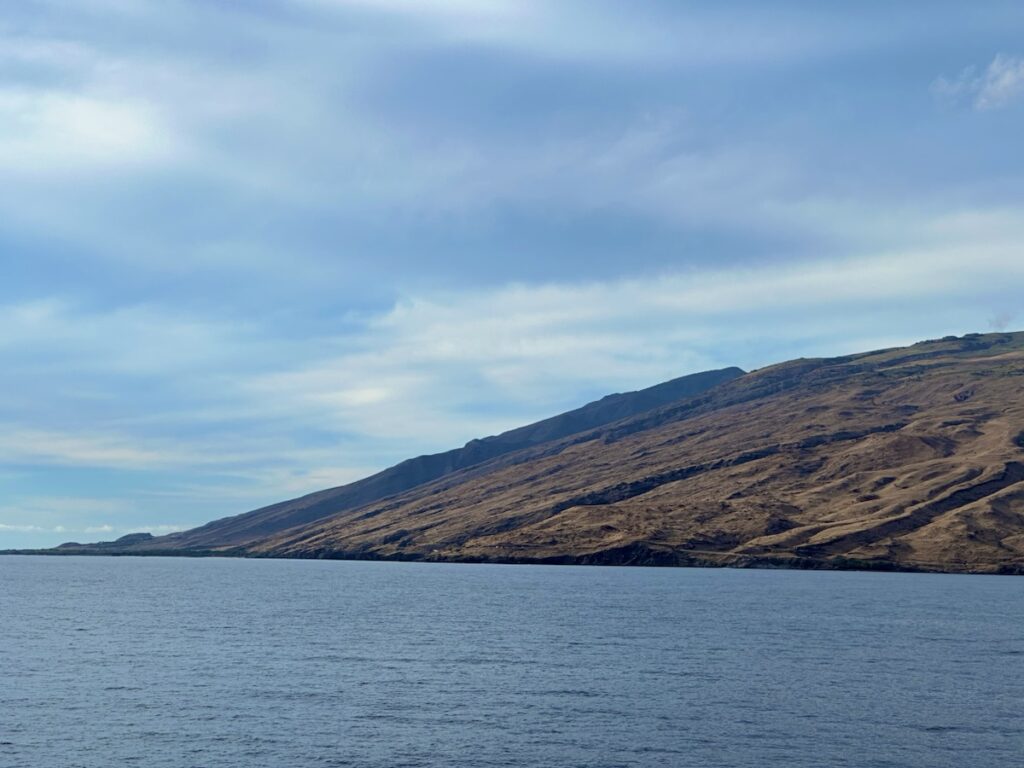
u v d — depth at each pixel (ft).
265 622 516.32
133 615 560.61
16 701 277.44
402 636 445.37
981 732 244.63
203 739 234.38
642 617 547.08
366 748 226.79
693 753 223.71
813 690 299.99
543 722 253.24
